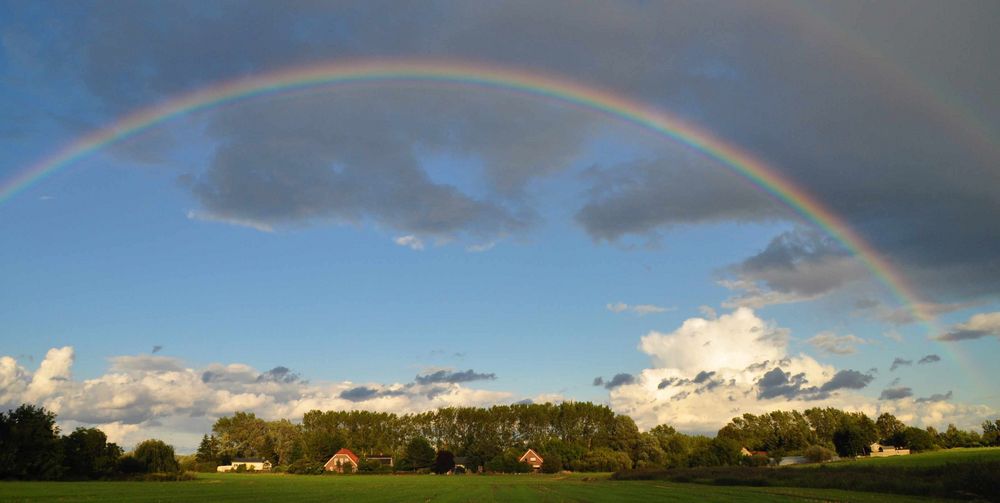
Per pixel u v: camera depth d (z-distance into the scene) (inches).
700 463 5802.2
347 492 2802.7
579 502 2089.1
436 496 2495.1
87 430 4266.7
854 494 2337.6
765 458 5890.8
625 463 6565.0
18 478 3863.2
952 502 1956.2
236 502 2124.8
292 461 7598.4
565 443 6889.8
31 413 3944.4
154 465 4662.9
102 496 2452.0
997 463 2298.2
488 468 6550.2
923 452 6565.0
